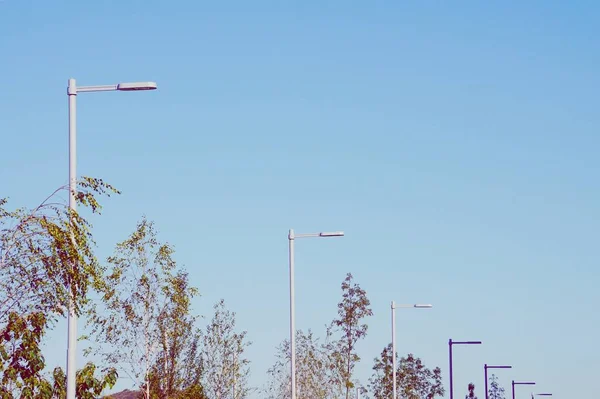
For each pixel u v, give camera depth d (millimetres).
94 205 24797
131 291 45094
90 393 31328
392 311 68500
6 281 23625
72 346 25797
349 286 74562
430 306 68062
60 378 29016
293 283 49438
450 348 77938
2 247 23578
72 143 26672
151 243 45594
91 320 44000
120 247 44781
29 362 24250
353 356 73125
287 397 68125
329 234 49562
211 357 57500
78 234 24250
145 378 44938
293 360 49094
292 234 49750
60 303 23953
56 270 23828
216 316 58469
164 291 45594
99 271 24797
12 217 23797
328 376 70375
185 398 48219
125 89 26984
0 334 23672
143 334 45125
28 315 23875
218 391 57094
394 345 68188
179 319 45688
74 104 26844
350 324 73625
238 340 58594
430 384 101312
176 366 48469
